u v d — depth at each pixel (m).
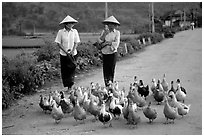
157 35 39.25
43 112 10.01
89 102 9.38
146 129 8.19
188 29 72.56
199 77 14.74
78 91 10.26
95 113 8.94
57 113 8.81
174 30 59.94
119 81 14.20
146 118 9.02
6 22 62.28
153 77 15.09
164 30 54.91
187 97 11.03
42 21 64.44
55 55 18.34
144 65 19.19
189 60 20.88
